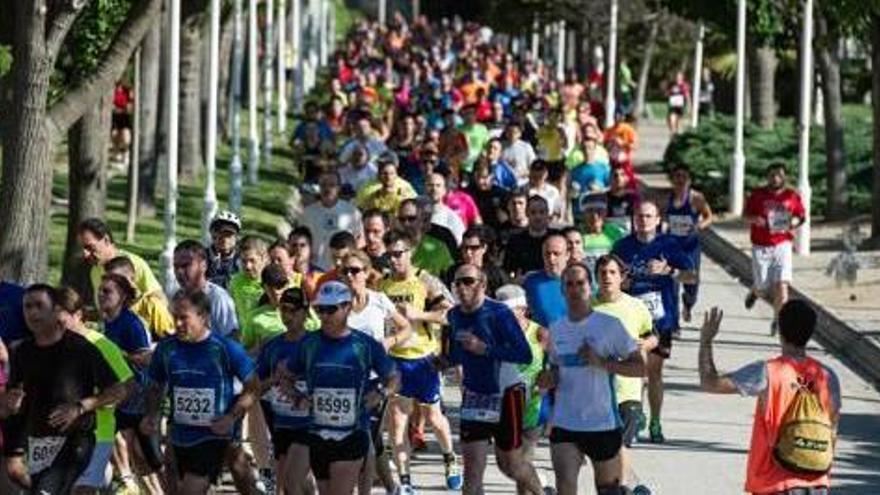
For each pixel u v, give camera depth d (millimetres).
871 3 63062
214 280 34844
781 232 49625
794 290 56375
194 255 29844
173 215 43969
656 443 37125
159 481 29078
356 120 66062
